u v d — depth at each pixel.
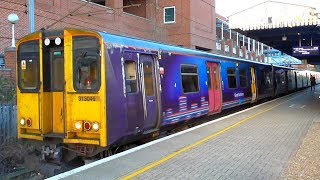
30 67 10.45
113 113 9.62
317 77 79.25
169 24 36.44
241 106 23.67
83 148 9.69
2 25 21.02
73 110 9.73
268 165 8.44
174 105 13.23
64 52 9.88
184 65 14.43
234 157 9.16
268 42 41.47
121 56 10.12
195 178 7.46
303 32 34.94
